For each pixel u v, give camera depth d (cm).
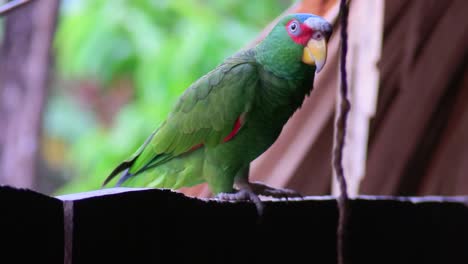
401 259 568
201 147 634
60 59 1994
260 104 616
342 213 380
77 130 2094
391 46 702
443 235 609
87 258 328
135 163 680
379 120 724
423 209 588
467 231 634
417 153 741
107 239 339
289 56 598
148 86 1457
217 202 427
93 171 1638
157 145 655
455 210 624
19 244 302
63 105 2098
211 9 1584
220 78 621
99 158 1630
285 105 620
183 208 394
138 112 1500
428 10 698
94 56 1495
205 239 414
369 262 539
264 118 620
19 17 1583
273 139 634
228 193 609
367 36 585
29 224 306
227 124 615
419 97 721
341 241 382
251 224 455
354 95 587
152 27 1489
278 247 476
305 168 673
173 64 1444
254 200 474
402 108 725
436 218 602
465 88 728
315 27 587
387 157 738
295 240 489
